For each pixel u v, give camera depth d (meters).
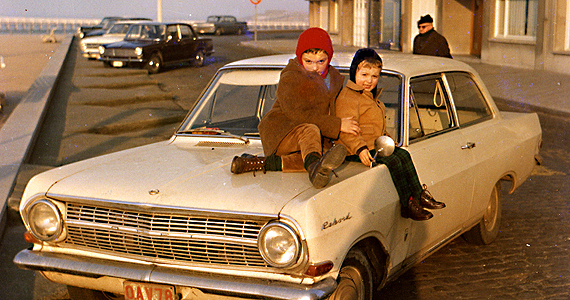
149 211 2.99
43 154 7.73
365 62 3.36
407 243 3.60
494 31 19.44
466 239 4.94
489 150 4.47
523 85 14.27
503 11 19.05
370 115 3.45
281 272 2.80
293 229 2.71
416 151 3.66
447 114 4.28
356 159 3.47
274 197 2.87
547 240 5.03
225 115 4.37
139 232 3.00
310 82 3.23
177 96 14.05
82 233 3.17
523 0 18.14
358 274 3.14
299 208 2.74
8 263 4.49
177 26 19.98
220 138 4.05
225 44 33.34
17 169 6.57
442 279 4.25
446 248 4.89
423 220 3.39
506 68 17.86
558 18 16.34
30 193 3.28
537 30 17.25
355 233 2.97
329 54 3.32
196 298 2.96
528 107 11.74
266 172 3.24
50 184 3.29
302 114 3.23
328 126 3.22
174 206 2.93
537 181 6.92
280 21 59.16
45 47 29.23
